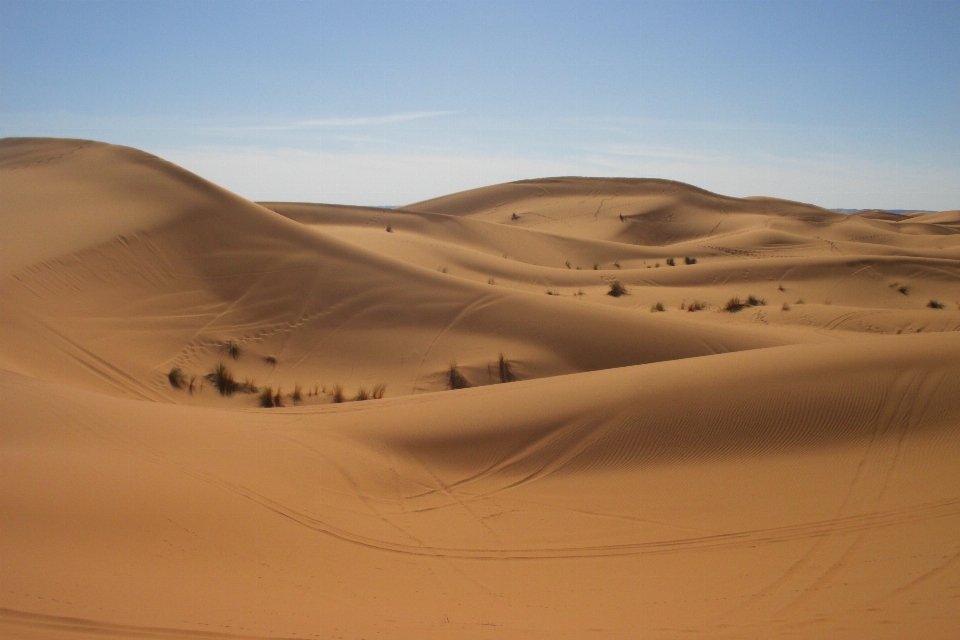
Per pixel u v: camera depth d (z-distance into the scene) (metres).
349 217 54.94
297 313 21.55
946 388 10.90
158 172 28.75
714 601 6.20
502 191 90.50
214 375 17.61
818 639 5.02
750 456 10.23
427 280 24.16
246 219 25.94
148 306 20.22
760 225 70.94
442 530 8.58
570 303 23.14
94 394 11.31
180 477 8.33
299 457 10.36
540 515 9.07
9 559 5.61
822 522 8.12
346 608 5.74
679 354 20.31
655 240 71.75
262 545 7.18
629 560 7.57
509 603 6.27
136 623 4.73
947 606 5.52
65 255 20.50
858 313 27.91
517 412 12.01
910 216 112.81
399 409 13.05
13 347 15.70
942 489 8.62
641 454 10.61
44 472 7.45
